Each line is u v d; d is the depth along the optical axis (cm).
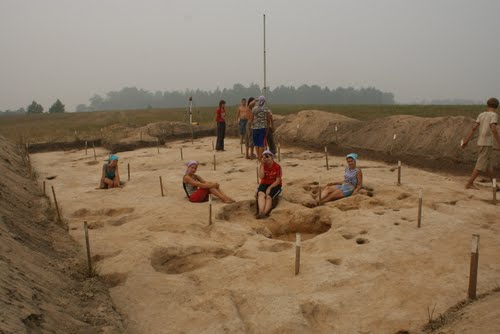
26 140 2102
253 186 1011
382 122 1521
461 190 928
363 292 505
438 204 807
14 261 475
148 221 778
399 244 626
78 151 2019
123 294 526
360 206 833
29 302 401
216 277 561
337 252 618
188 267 623
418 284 514
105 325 441
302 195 923
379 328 444
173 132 2241
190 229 737
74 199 974
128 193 1014
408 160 1298
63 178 1272
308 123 1780
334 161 1346
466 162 1166
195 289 536
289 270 569
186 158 1509
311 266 575
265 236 762
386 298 492
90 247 661
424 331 433
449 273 537
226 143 1923
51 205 911
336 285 525
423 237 650
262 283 538
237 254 639
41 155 1922
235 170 1236
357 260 580
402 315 458
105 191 1049
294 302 486
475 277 471
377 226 701
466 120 1287
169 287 538
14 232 591
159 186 1072
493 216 750
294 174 1144
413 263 570
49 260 573
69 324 414
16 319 353
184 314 481
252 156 1422
